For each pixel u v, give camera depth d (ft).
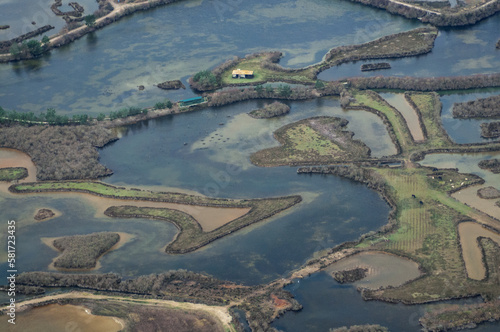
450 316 562.25
